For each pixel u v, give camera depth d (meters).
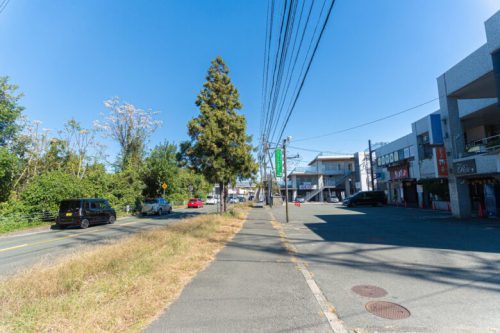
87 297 4.04
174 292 4.66
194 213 27.06
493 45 11.21
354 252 7.88
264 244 9.16
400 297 4.53
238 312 3.93
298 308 4.09
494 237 9.65
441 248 8.14
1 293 4.20
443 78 16.58
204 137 15.85
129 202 27.06
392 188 34.06
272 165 34.53
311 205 41.06
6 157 17.70
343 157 57.31
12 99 21.00
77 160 29.06
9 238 13.09
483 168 13.92
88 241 11.12
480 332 3.37
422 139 27.12
